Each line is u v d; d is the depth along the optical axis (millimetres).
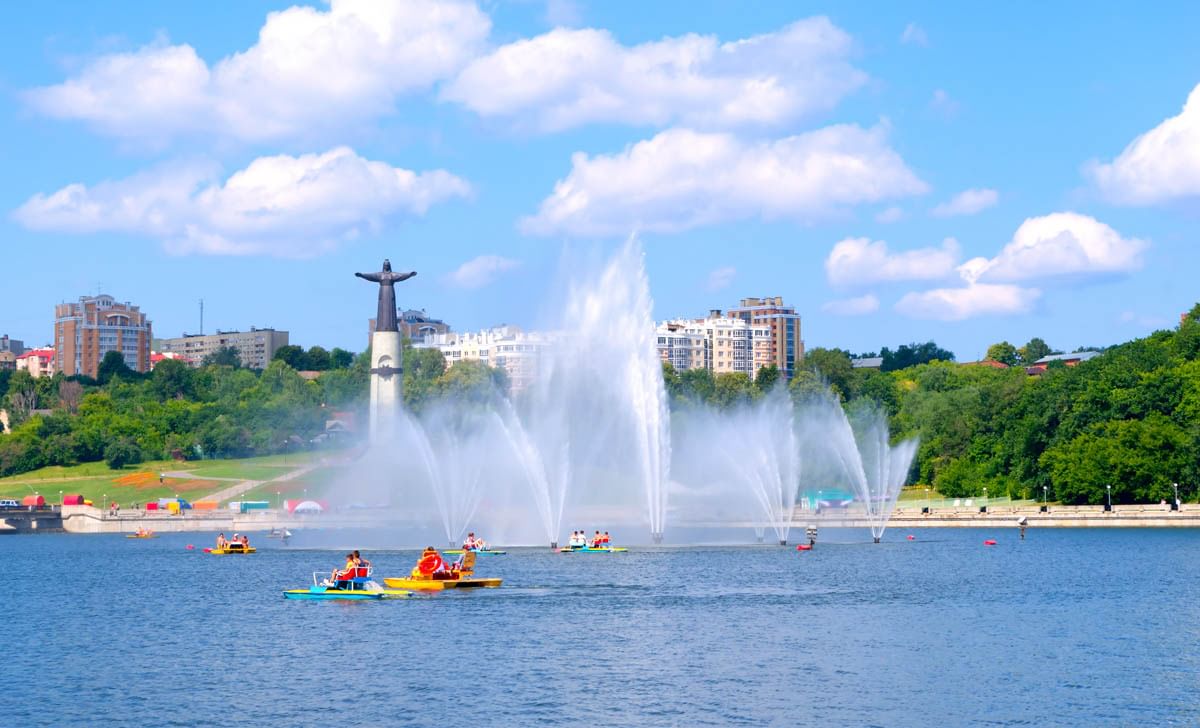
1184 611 117250
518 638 103000
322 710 79562
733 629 107312
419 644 100688
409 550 194875
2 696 84750
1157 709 78188
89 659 97938
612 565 162500
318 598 129500
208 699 82938
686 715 77688
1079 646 98625
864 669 90250
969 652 96438
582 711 78688
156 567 180250
